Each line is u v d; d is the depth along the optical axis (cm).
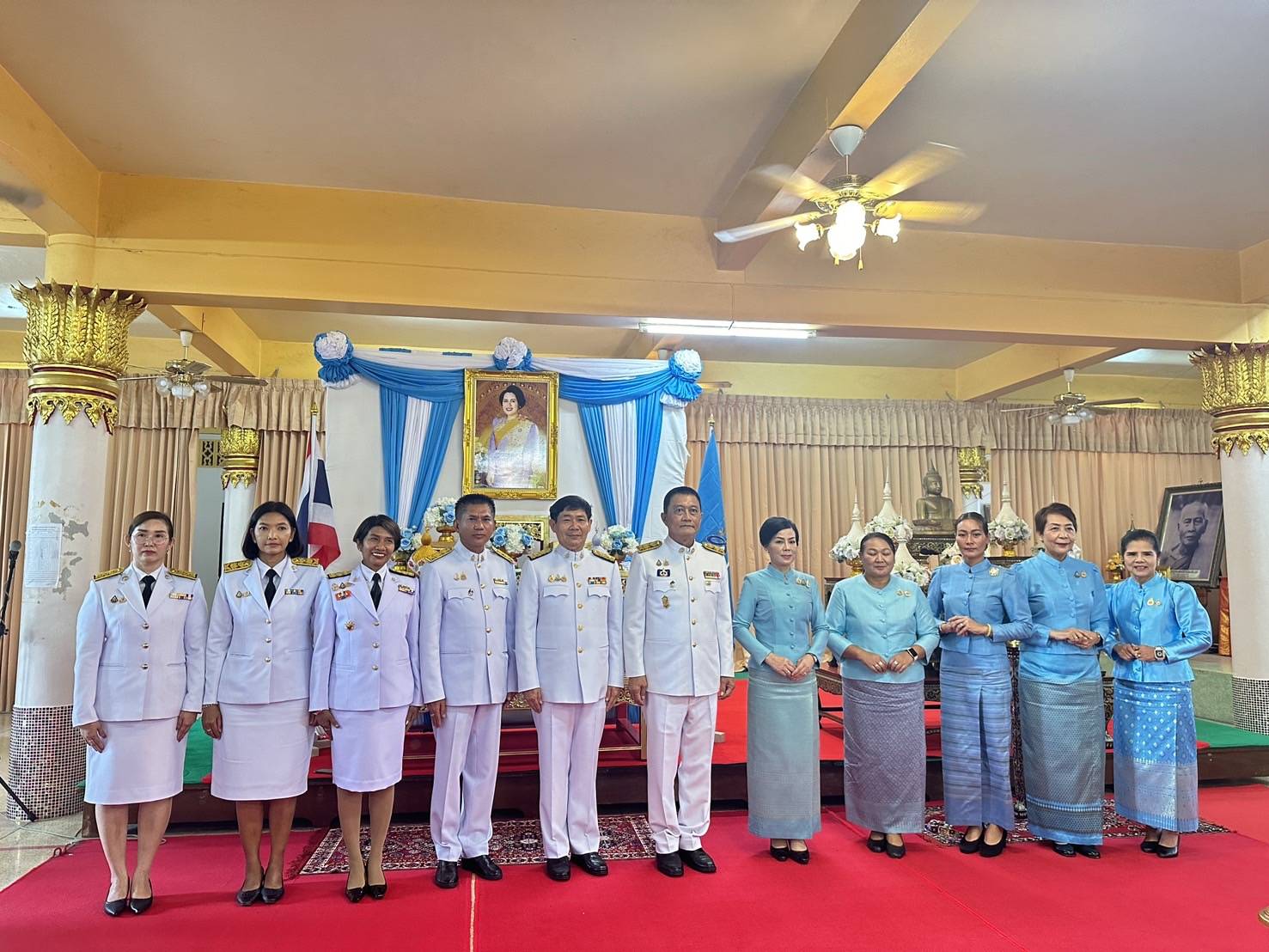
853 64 386
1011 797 454
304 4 378
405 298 559
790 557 417
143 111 464
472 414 614
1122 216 612
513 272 575
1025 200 584
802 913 346
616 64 424
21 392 875
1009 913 347
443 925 334
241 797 348
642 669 394
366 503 596
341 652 361
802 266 620
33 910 353
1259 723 652
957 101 454
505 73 431
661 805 391
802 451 1062
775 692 408
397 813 478
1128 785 425
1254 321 677
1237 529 677
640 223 598
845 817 462
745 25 394
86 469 522
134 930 332
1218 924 338
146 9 381
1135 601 432
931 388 1101
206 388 757
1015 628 418
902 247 635
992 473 1091
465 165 527
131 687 345
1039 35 398
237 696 351
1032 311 648
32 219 507
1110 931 331
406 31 397
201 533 1030
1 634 498
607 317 588
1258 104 459
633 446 633
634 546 561
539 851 418
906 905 355
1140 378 1141
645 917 342
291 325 868
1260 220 620
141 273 531
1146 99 454
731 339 930
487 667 379
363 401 607
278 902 356
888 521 611
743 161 523
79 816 499
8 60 418
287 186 553
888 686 416
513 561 413
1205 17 385
